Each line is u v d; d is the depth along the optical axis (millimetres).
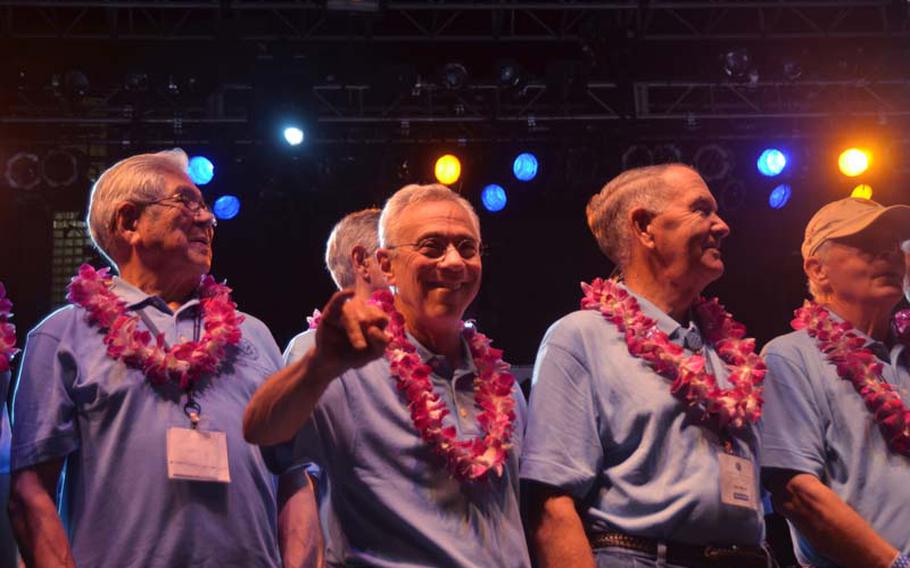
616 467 2830
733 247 9531
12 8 7965
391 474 2635
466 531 2604
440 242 2760
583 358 2920
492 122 8500
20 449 2750
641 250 3127
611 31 8180
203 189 8508
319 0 7832
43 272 8914
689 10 8422
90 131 8344
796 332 3422
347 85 8281
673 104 8516
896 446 3188
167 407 2797
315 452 2725
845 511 3045
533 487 2832
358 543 2641
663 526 2727
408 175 8586
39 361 2818
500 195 8766
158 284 3039
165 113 8352
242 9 7922
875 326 3445
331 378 2199
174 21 8406
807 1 8117
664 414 2818
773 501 3240
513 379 2896
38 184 8312
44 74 8125
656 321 3004
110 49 8180
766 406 3262
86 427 2773
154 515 2699
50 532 2658
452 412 2748
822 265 3500
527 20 8609
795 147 8750
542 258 9500
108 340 2828
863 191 8797
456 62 8336
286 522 2910
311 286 9258
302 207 8680
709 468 2781
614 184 3219
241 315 3115
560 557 2715
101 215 3066
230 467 2789
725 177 8727
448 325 2775
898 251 3434
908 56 8383
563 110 8492
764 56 8508
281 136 8281
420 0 7934
